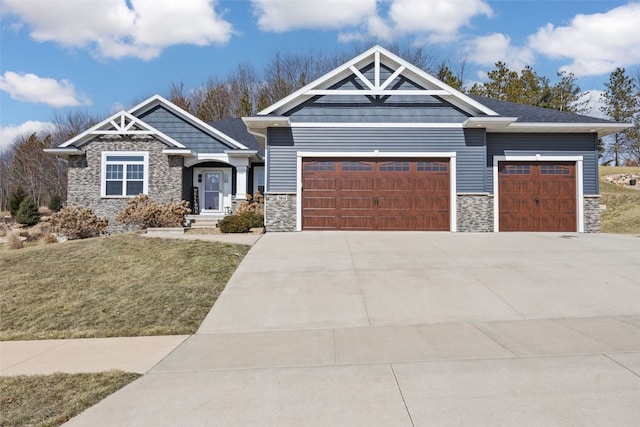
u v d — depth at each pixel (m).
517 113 16.02
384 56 14.77
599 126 14.62
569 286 7.90
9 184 45.78
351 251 10.89
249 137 22.48
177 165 19.06
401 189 14.54
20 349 6.01
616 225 20.09
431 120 14.59
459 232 14.23
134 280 9.10
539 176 15.34
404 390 4.09
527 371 4.44
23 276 9.55
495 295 7.52
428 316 6.66
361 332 6.07
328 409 3.76
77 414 3.91
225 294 8.00
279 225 14.51
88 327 6.93
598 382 4.12
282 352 5.39
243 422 3.59
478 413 3.57
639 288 7.71
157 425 3.62
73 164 19.02
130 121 19.33
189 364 5.12
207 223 18.38
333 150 14.58
